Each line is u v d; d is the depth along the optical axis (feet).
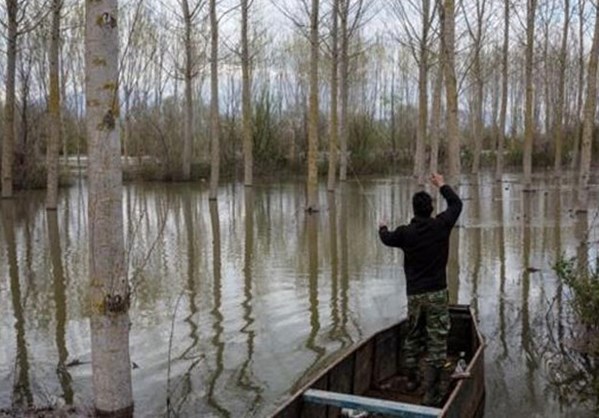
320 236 55.62
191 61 122.83
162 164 118.01
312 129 71.31
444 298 20.29
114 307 19.49
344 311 31.81
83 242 53.21
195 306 32.89
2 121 100.68
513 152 157.48
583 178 66.69
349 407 16.74
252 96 132.26
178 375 23.36
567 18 111.34
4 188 87.61
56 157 72.43
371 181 122.31
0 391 21.97
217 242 53.01
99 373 19.71
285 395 21.45
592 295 25.89
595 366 24.00
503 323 29.50
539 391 21.81
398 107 159.94
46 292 36.06
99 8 18.99
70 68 128.98
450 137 53.78
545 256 44.78
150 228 61.72
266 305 33.06
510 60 149.48
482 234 55.47
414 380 21.34
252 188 105.70
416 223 20.20
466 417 18.04
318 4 77.71
